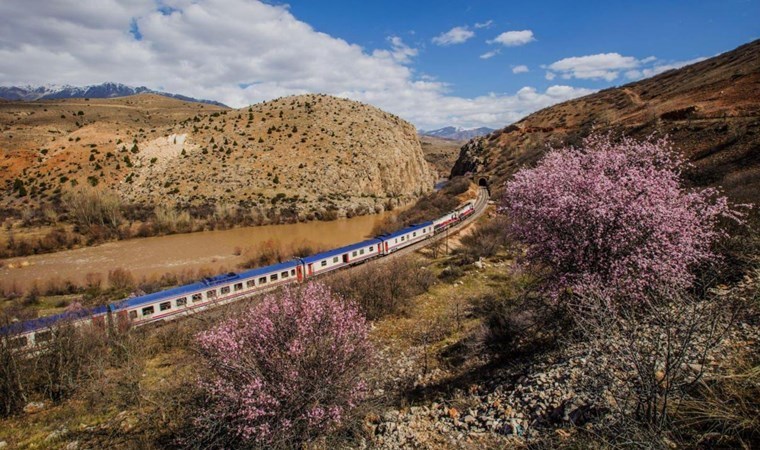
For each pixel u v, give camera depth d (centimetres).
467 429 862
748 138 3347
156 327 2341
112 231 5994
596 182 1048
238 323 1033
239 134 10469
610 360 643
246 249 5081
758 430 457
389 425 971
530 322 1402
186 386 1345
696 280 1084
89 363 1759
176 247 5481
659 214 955
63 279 4103
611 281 930
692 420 522
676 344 632
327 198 8400
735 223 1360
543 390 877
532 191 1188
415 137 13950
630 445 512
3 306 3222
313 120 11388
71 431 1362
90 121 13012
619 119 6306
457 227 5034
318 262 3412
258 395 848
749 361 620
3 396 1559
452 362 1480
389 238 4112
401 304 2397
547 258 1155
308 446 880
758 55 6047
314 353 924
